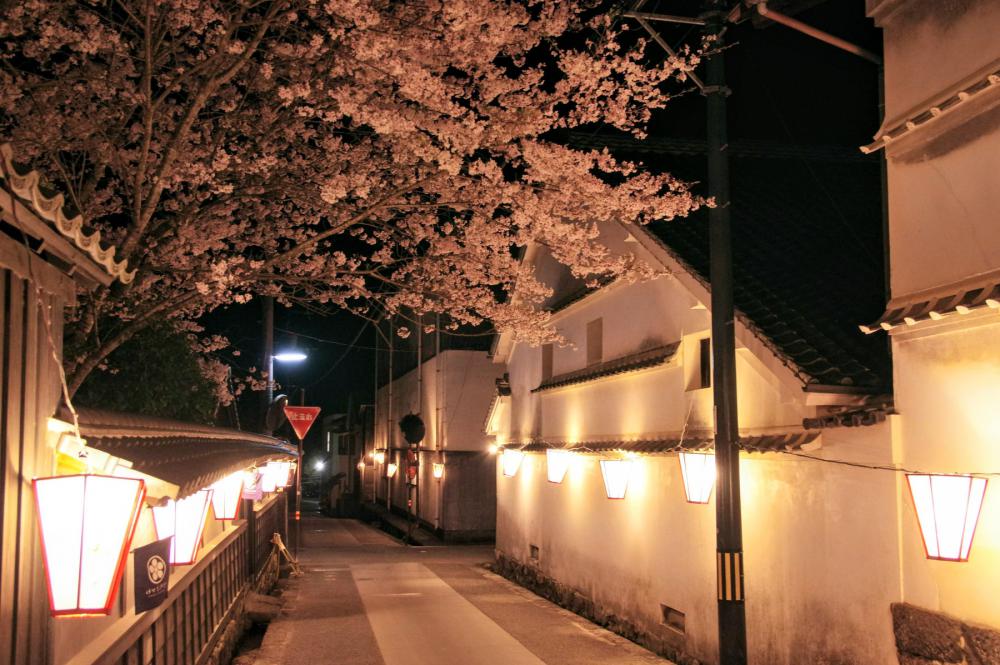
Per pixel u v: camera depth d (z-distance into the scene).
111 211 10.34
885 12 7.76
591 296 15.75
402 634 13.64
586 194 9.99
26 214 3.77
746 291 10.59
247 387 24.88
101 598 3.91
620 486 13.86
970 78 6.62
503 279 11.59
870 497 7.68
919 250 7.22
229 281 8.45
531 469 20.23
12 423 3.94
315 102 9.38
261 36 7.65
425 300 12.09
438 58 9.02
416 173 10.24
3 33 7.46
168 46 8.64
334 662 11.72
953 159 6.82
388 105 9.02
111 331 9.75
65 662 4.80
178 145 7.57
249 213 11.38
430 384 35.88
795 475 8.98
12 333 3.93
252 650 13.27
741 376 10.28
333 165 10.53
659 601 12.58
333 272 10.75
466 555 27.62
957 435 6.63
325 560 25.38
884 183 8.98
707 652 10.95
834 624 8.19
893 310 7.44
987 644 6.14
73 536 3.89
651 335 13.36
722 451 7.83
